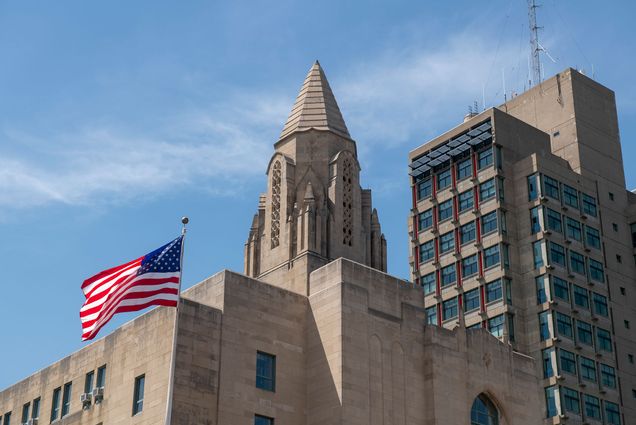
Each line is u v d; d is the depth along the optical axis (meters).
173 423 64.31
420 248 125.94
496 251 116.94
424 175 129.50
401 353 74.25
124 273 60.81
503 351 80.75
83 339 59.22
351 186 82.00
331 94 86.69
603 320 116.44
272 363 71.06
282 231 78.94
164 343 67.69
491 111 122.19
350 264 73.88
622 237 123.44
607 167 126.50
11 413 82.25
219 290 70.50
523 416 79.62
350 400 69.25
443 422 73.69
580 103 127.50
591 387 111.56
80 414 73.06
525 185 119.50
